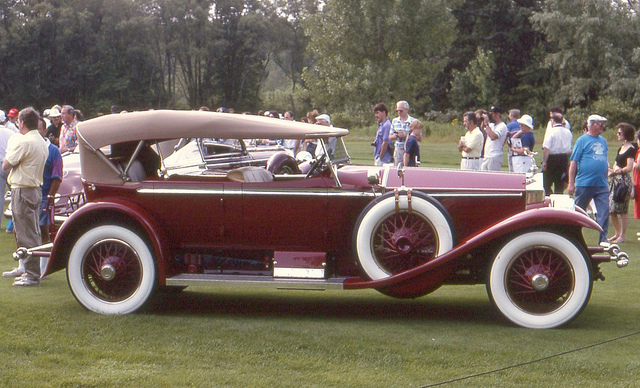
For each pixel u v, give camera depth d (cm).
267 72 9269
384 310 667
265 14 8844
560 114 1259
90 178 644
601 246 611
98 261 632
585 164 991
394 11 5672
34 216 761
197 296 725
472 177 646
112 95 7712
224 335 566
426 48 5744
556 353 523
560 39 5512
